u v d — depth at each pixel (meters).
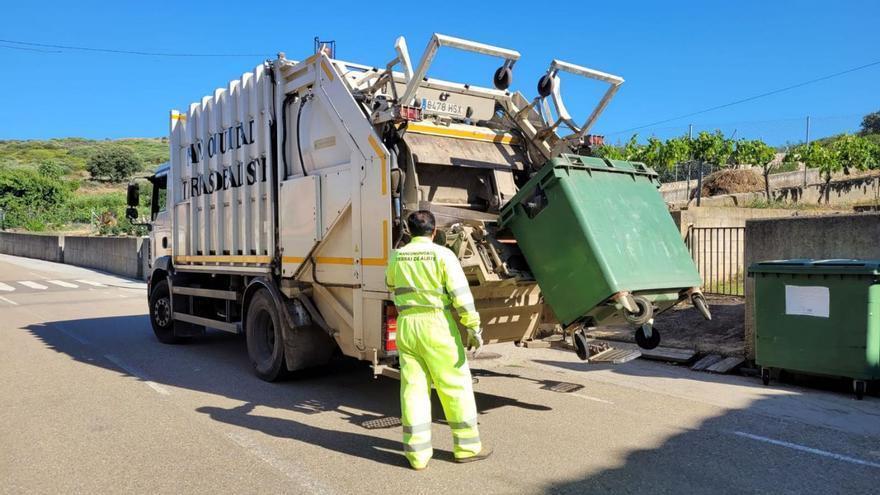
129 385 6.87
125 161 71.06
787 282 6.48
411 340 4.40
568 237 5.11
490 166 6.41
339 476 4.21
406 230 5.45
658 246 5.40
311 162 6.45
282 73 6.82
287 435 5.10
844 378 6.27
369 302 5.69
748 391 6.46
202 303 8.73
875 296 5.99
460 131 6.36
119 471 4.35
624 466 4.37
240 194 7.51
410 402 4.36
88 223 43.56
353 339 6.01
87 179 69.94
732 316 9.15
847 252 7.23
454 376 4.41
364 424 5.25
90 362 8.16
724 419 5.48
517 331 6.18
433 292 4.40
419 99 6.30
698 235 11.84
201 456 4.62
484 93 6.79
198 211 8.48
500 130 7.00
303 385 6.86
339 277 6.07
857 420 5.44
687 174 22.75
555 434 5.08
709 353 7.95
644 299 4.92
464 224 5.48
